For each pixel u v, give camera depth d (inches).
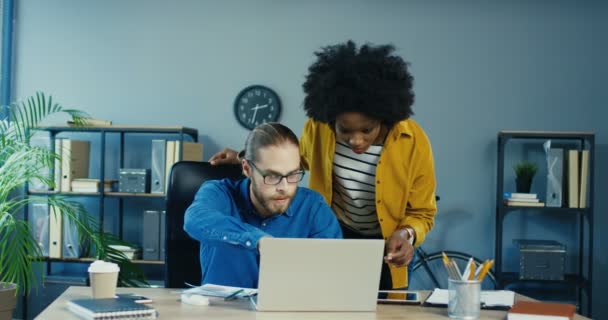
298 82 188.2
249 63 189.6
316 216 76.9
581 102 183.0
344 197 94.0
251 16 189.8
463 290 61.2
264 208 72.3
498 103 184.2
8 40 194.4
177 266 86.3
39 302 180.2
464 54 184.9
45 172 179.5
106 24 194.2
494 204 183.6
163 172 177.3
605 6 182.5
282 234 75.4
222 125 190.4
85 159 187.2
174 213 86.6
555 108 183.5
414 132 91.4
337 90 77.5
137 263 179.0
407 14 185.9
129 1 193.5
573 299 182.1
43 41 195.6
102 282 65.4
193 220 68.1
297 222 76.1
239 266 76.1
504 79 184.2
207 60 191.0
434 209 93.6
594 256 183.0
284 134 68.5
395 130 88.4
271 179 67.9
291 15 188.4
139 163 193.0
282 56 188.7
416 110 185.6
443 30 185.5
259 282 61.7
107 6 194.2
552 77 183.6
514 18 184.4
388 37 186.2
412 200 92.4
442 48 185.2
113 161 194.2
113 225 192.7
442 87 185.0
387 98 77.4
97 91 194.1
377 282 63.8
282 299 62.4
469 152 184.2
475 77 184.9
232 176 87.8
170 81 192.1
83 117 176.6
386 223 92.4
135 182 178.4
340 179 92.6
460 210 184.4
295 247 61.2
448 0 185.5
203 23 191.3
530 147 184.1
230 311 62.1
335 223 78.4
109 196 179.3
